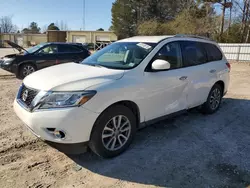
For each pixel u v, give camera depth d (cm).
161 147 366
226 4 2730
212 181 286
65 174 290
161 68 348
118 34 4375
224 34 2748
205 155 346
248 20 2645
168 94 386
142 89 341
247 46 1945
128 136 343
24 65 910
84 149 302
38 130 286
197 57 461
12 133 395
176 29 2934
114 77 320
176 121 480
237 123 481
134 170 304
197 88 452
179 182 283
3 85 775
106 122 307
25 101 309
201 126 457
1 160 313
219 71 513
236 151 362
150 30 3225
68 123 275
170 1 3997
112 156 329
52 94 281
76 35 4672
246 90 809
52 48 977
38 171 294
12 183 268
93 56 429
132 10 4250
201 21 2800
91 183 276
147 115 361
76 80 297
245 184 282
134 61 362
